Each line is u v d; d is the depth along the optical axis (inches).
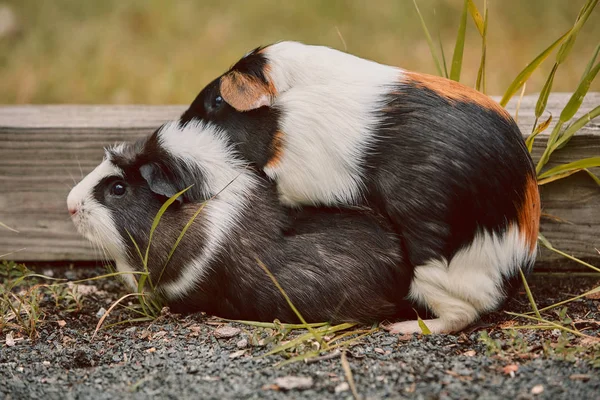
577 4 486.3
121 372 185.2
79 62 454.3
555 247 249.4
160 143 224.8
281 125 210.8
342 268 210.2
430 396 165.0
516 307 232.1
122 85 426.3
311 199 213.5
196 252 217.3
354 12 508.4
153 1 522.3
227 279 216.5
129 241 223.6
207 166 218.8
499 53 454.3
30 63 453.7
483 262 203.5
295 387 171.0
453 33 483.2
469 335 207.5
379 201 206.2
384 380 173.8
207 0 536.7
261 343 198.7
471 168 197.8
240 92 210.2
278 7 518.9
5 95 422.6
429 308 210.2
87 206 224.4
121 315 234.7
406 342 200.2
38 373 190.1
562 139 232.8
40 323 225.9
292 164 210.7
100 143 264.7
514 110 262.1
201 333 211.3
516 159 204.4
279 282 212.7
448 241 200.1
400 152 201.3
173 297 225.9
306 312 212.7
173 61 453.7
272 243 214.7
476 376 175.2
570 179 242.7
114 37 486.0
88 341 212.4
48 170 267.0
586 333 206.1
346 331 211.6
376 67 215.5
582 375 173.9
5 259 272.5
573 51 452.8
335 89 209.6
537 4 494.3
